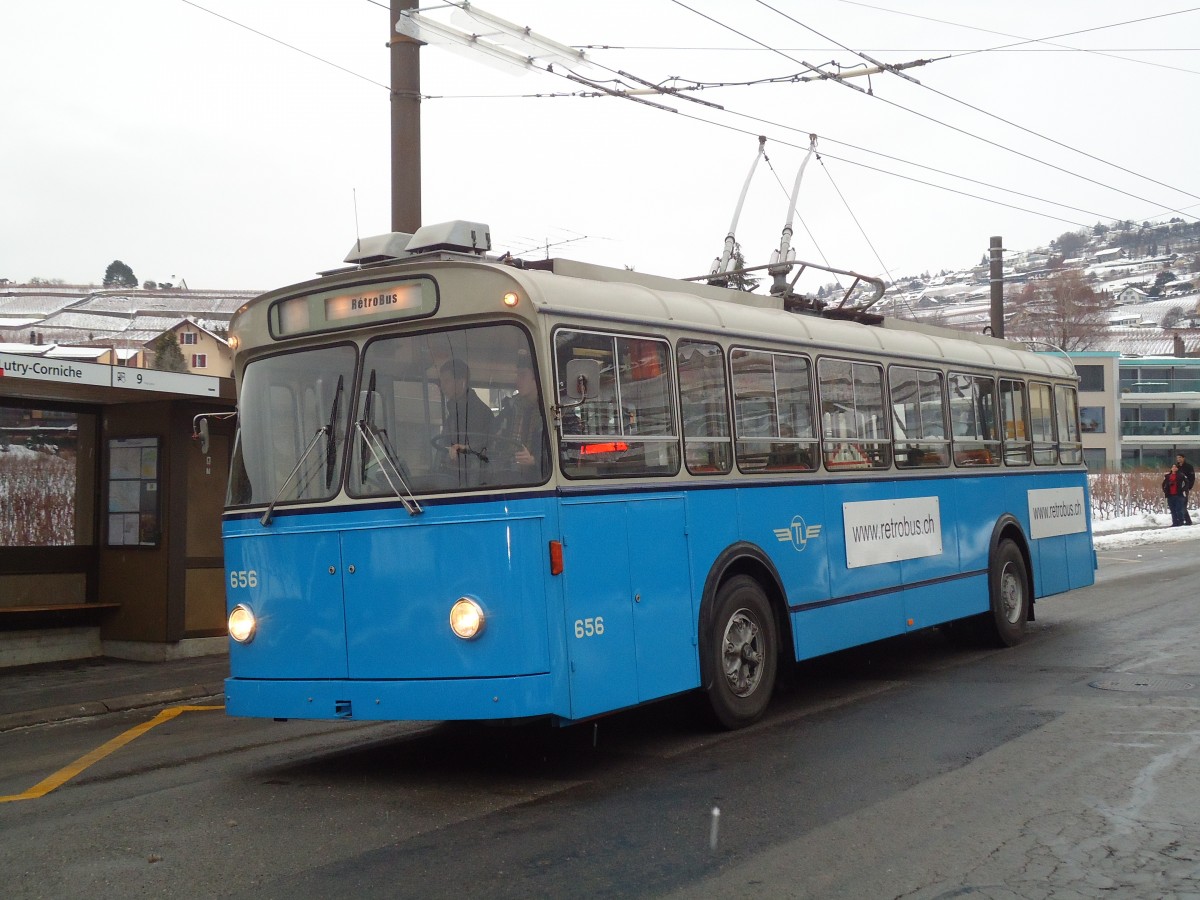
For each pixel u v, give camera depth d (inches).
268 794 282.2
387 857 224.1
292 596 296.5
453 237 318.7
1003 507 504.1
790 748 310.7
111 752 349.4
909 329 482.3
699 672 321.7
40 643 524.7
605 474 291.1
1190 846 220.4
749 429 351.3
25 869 225.6
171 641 528.1
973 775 275.1
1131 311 7780.5
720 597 333.1
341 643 288.5
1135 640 492.7
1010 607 502.0
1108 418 3189.0
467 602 272.1
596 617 283.1
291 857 226.4
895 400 433.4
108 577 544.4
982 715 346.9
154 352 2032.5
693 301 342.3
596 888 202.2
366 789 283.3
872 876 205.9
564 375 282.4
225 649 552.1
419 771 302.2
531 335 277.9
